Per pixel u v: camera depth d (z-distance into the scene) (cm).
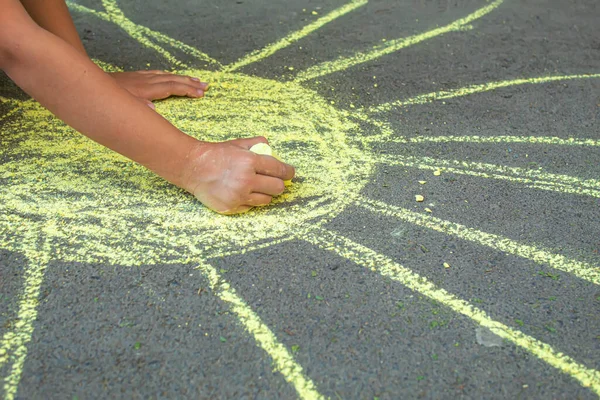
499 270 94
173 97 122
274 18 147
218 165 98
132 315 88
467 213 101
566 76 130
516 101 123
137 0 152
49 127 114
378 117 119
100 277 92
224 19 146
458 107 122
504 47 138
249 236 97
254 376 83
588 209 102
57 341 86
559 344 86
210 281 92
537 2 155
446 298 90
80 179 105
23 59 92
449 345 86
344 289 91
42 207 100
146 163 98
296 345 86
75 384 82
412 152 112
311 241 97
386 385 83
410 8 152
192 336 86
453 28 145
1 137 112
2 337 86
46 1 115
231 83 127
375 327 87
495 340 87
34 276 92
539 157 111
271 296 90
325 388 82
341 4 153
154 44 137
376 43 139
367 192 104
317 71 130
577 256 95
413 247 96
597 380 84
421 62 133
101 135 95
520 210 102
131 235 97
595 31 144
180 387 82
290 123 117
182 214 100
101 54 133
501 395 82
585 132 116
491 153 111
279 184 100
